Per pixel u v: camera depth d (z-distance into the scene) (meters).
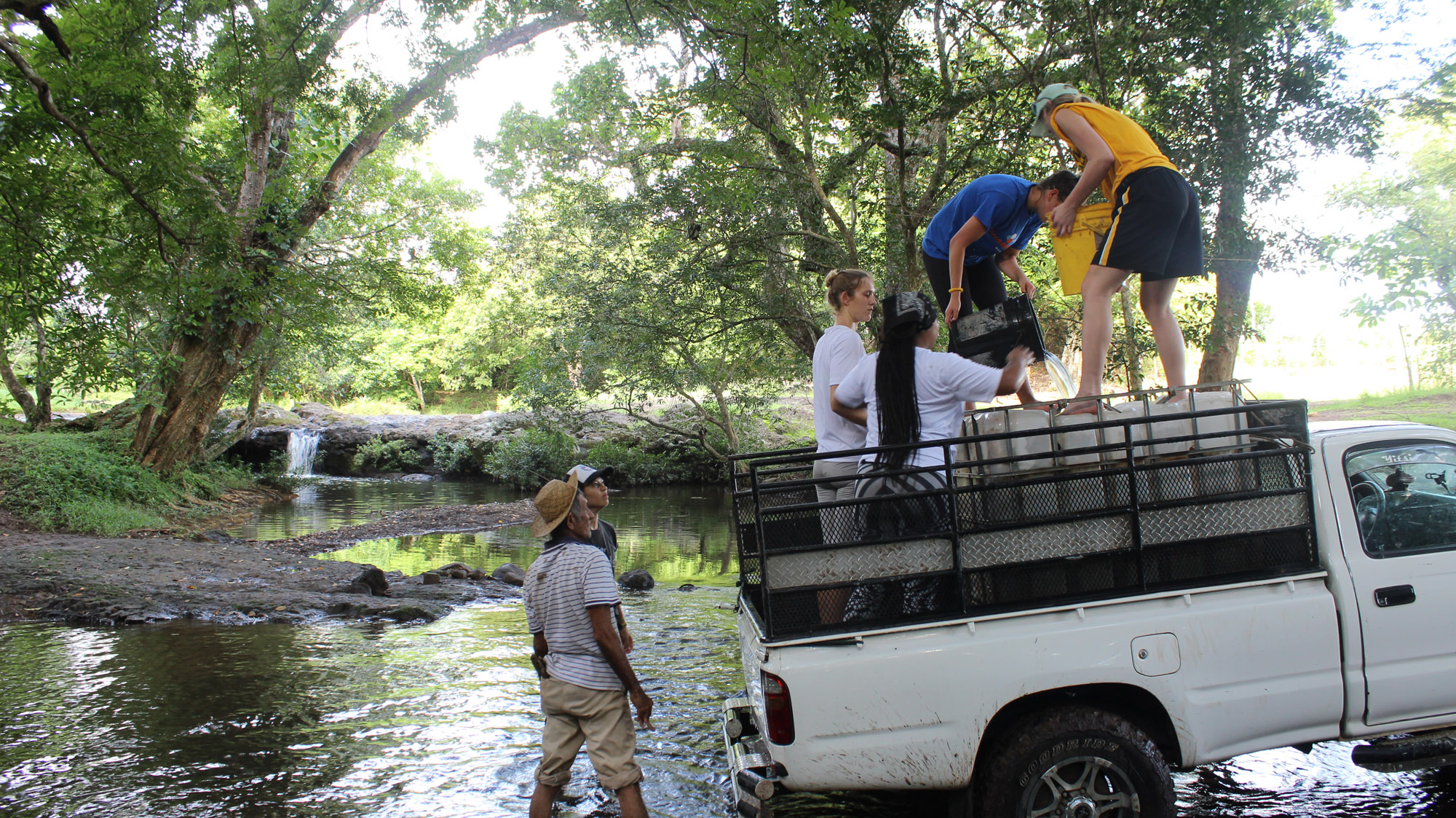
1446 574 3.60
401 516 21.56
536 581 4.05
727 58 10.23
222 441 25.48
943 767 3.23
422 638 8.27
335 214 23.86
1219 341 10.91
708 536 18.42
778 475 4.54
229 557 12.40
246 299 10.98
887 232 13.40
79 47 8.67
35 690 6.43
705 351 20.69
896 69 10.45
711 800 4.43
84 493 17.59
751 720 4.19
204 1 10.12
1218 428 3.60
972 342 3.91
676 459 30.25
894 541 3.37
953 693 3.24
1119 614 3.36
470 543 17.30
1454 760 3.54
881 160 13.70
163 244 10.20
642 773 4.78
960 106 11.06
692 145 14.72
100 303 10.91
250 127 11.80
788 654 3.29
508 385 42.56
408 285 22.72
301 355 27.64
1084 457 3.55
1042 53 10.97
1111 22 10.44
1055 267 15.01
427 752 5.15
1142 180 4.09
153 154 9.06
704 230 16.05
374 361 43.69
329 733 5.49
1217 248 10.05
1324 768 4.52
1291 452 3.54
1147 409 3.64
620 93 16.47
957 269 4.76
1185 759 3.33
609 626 3.87
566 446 28.52
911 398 3.58
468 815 4.27
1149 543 3.45
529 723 5.68
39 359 13.01
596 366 19.30
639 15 12.43
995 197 4.69
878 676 3.24
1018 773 3.20
